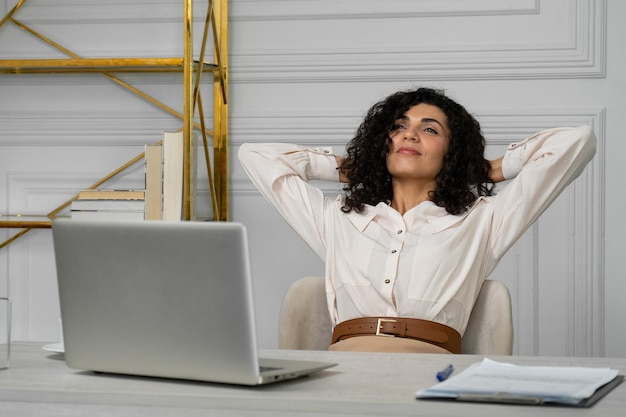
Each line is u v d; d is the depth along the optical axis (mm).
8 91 3736
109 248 1524
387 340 2369
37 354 1836
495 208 2535
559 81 3443
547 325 3469
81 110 3703
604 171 3424
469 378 1490
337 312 2539
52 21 3707
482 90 3486
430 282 2443
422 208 2568
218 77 3492
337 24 3553
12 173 3752
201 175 3619
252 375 1457
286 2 3564
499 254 2531
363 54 3533
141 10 3654
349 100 3559
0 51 3738
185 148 3113
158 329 1513
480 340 2502
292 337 2539
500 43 3463
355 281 2498
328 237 2619
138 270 1508
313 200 2684
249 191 3617
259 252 3625
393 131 2654
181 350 1502
